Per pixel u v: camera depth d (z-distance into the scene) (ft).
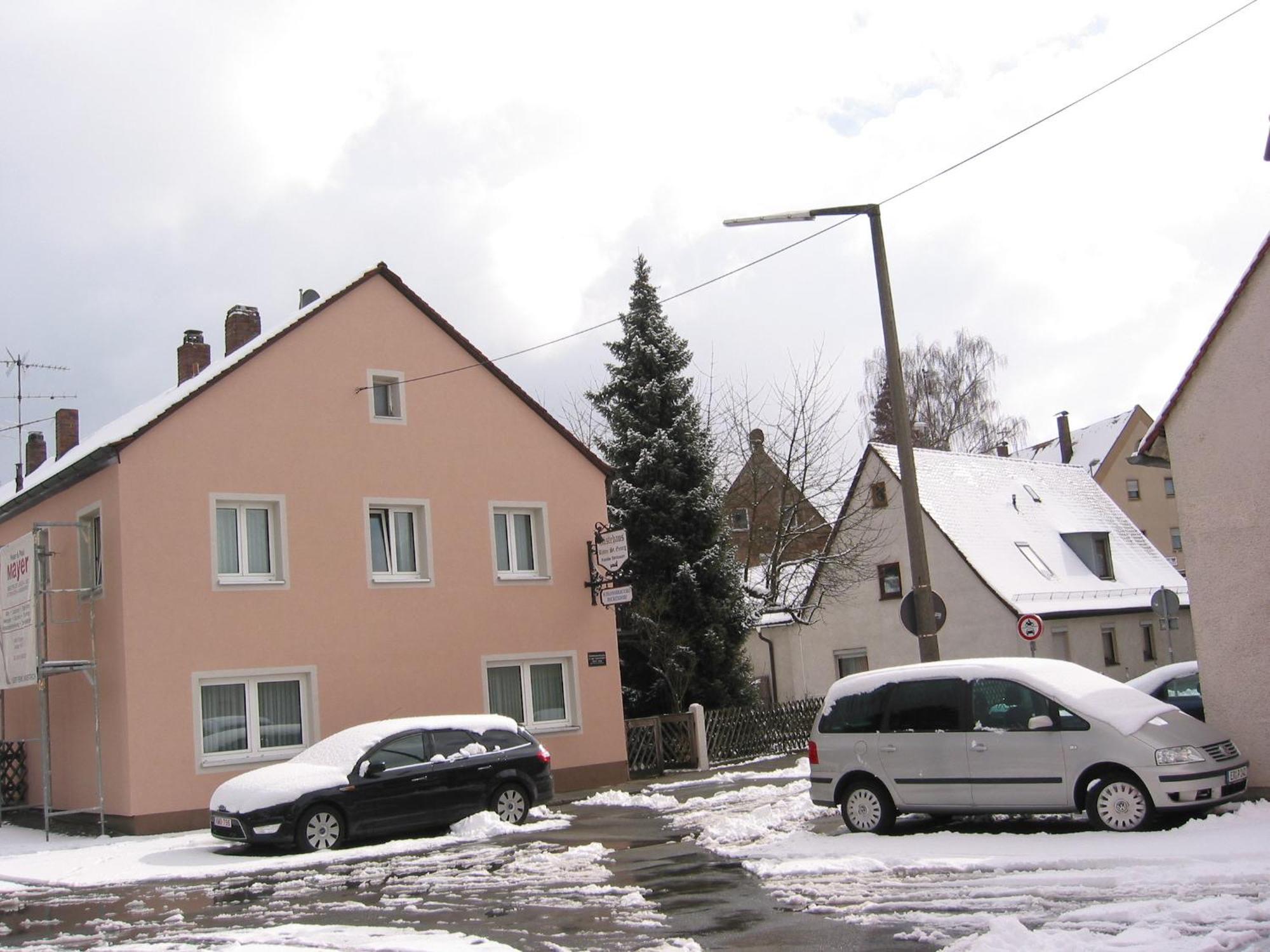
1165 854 35.14
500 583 77.46
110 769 64.75
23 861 56.39
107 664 65.62
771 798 61.16
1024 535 130.11
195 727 64.64
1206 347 48.21
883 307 54.34
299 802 51.80
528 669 78.02
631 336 99.55
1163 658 131.54
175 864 51.49
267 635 67.82
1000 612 117.29
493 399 79.61
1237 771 40.27
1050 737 40.93
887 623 126.21
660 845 47.65
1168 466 52.49
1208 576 47.91
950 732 43.14
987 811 42.24
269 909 39.42
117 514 64.75
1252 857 33.96
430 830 56.49
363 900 39.81
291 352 71.77
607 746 79.77
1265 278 46.80
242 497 68.44
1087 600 124.47
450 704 73.77
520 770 57.62
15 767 79.92
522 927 33.47
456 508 76.54
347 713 69.92
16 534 80.69
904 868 37.14
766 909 33.17
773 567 113.60
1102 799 39.78
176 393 75.87
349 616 71.00
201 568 66.39
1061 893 31.94
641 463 96.12
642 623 92.99
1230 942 25.38
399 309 76.74
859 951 27.53
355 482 72.79
